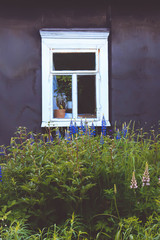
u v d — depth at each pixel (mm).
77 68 4461
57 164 2266
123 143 2873
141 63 4297
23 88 4188
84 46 4289
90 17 4305
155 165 2527
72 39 4223
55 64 4449
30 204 2055
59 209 2246
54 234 1729
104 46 4273
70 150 2293
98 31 4207
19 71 4188
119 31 4262
